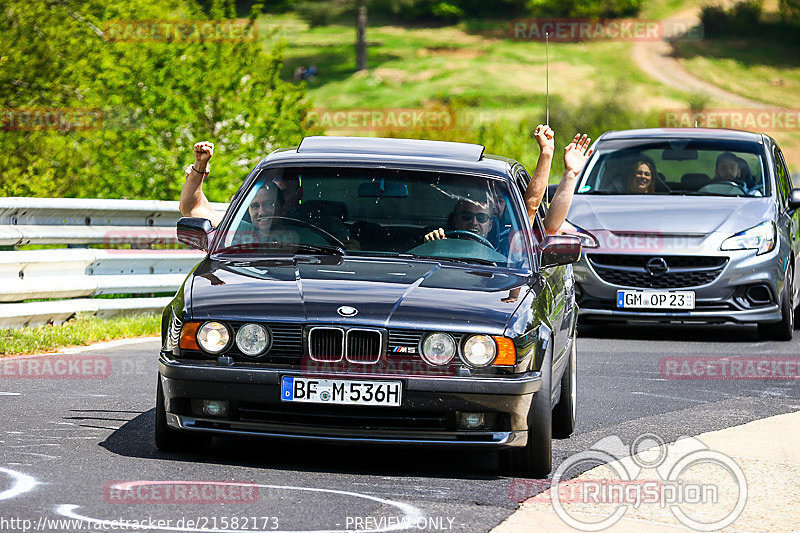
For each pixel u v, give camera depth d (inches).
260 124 2559.1
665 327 1786.4
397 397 768.3
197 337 784.9
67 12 2672.2
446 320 782.5
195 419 789.2
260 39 2662.4
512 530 670.5
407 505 713.6
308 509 690.8
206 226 919.0
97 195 2527.1
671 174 1844.2
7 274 1395.2
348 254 891.4
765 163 1750.7
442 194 927.7
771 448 935.0
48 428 899.4
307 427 775.1
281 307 786.2
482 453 890.7
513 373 780.6
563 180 1045.2
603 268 1594.5
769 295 1594.5
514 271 888.3
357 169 943.0
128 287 1573.6
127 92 2522.1
